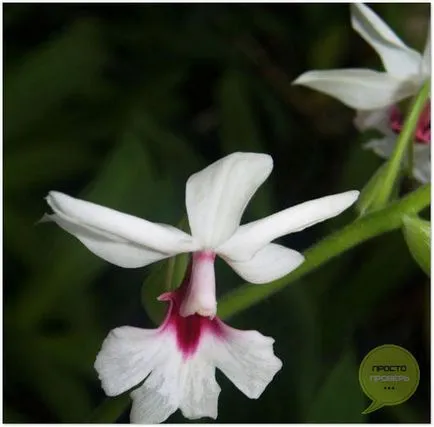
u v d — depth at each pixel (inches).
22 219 14.4
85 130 16.0
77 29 15.6
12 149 15.0
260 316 13.8
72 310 13.9
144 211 13.5
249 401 13.4
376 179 11.2
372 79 12.0
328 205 10.1
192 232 10.1
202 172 10.0
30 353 13.8
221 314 11.1
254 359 10.4
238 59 18.9
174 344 10.5
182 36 18.6
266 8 19.1
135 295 14.9
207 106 19.3
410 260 14.6
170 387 10.4
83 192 13.9
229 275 13.8
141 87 17.4
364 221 11.1
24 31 18.5
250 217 14.2
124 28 18.4
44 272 13.7
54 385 13.7
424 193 11.0
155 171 14.2
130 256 10.2
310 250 11.2
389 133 12.8
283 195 18.6
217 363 10.4
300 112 19.4
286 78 19.4
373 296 14.6
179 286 10.6
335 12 18.5
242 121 15.4
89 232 10.1
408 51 11.9
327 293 14.8
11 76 15.0
